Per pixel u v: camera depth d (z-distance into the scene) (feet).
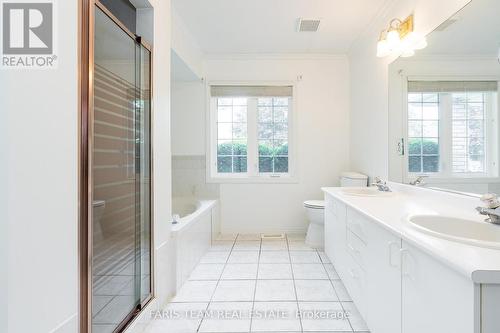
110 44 4.59
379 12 8.87
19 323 2.82
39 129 3.06
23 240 2.86
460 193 5.68
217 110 13.17
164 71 6.64
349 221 6.74
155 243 6.17
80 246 3.67
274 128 13.08
